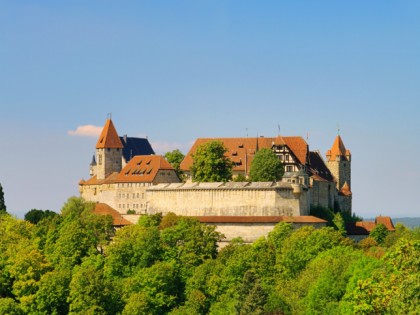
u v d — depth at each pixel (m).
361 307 148.25
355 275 198.50
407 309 133.00
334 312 196.88
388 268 190.00
